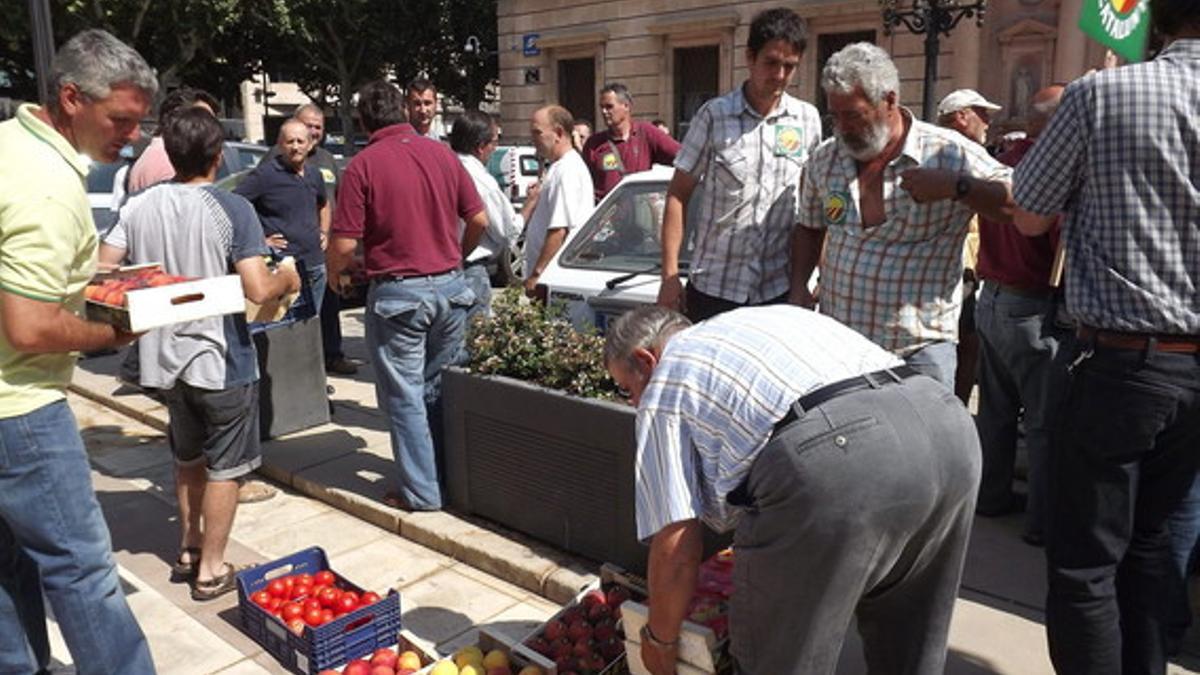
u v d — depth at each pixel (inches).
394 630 134.2
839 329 91.4
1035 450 155.6
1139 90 91.9
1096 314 96.2
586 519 152.0
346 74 1273.4
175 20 981.8
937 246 126.3
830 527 79.5
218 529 152.3
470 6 1273.4
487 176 215.9
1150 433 95.0
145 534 180.1
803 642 83.7
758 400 83.4
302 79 1374.3
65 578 106.3
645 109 911.0
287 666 132.6
